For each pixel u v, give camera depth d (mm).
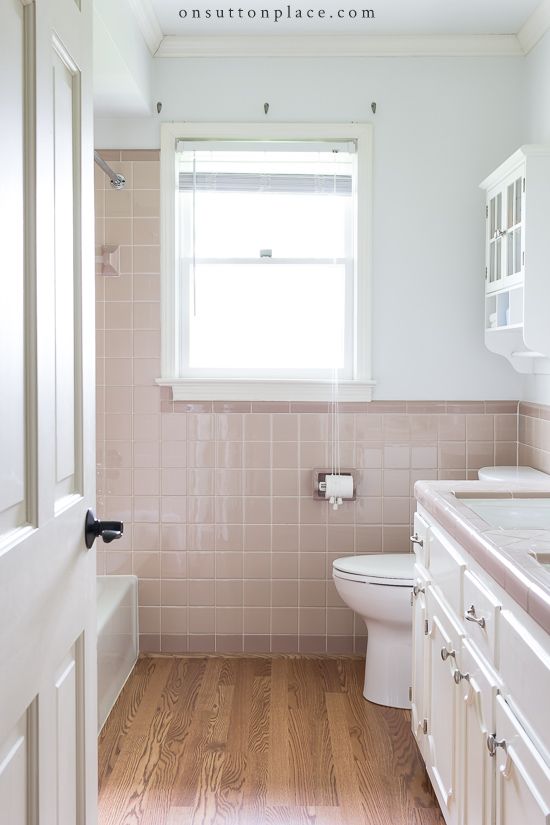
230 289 3719
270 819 2316
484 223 3623
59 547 1252
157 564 3676
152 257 3619
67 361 1316
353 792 2469
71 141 1345
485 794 1669
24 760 1120
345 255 3699
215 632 3689
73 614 1338
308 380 3605
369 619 3154
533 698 1358
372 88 3598
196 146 3611
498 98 3594
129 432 3656
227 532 3666
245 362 3732
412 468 3662
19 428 1079
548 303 2918
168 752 2719
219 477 3656
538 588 1350
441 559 2221
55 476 1239
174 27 3441
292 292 3719
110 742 2791
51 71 1200
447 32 3508
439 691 2211
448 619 2092
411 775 2576
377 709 3090
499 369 3646
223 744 2779
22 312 1089
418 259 3625
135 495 3666
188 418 3648
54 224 1225
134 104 3434
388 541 3666
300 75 3598
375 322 3641
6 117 1022
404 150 3607
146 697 3197
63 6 1266
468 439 3658
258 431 3643
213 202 3701
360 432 3650
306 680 3398
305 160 3646
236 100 3598
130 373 3645
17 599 1062
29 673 1115
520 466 3605
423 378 3648
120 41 2885
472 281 3631
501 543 1696
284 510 3666
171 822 2297
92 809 1465
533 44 3430
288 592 3678
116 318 3641
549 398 3258
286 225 3705
